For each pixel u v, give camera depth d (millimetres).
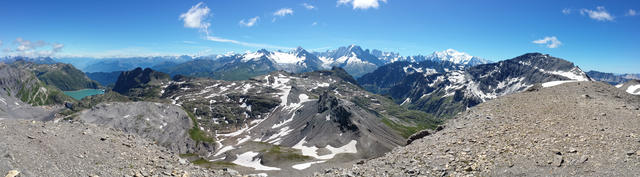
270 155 127312
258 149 147750
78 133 31062
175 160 34656
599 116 33094
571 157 25094
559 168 24062
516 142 30297
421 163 31438
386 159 36750
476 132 35875
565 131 30359
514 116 38688
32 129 28156
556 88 50219
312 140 180250
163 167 30594
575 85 50844
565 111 36781
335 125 188125
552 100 42875
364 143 159625
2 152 22328
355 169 35250
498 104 46281
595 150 25281
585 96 42344
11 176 20344
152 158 32281
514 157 27328
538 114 37594
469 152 30703
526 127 33719
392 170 31906
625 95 45719
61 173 23219
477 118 41812
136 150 32750
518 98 47406
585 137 28016
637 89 100250
